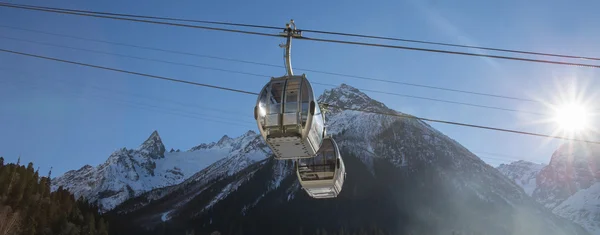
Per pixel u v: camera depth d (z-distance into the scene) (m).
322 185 28.89
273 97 23.12
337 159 28.77
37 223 147.62
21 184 161.62
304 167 28.97
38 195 166.75
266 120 22.81
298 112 22.64
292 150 23.67
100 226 179.62
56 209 164.50
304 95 22.97
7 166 172.12
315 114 23.16
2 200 144.88
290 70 24.11
